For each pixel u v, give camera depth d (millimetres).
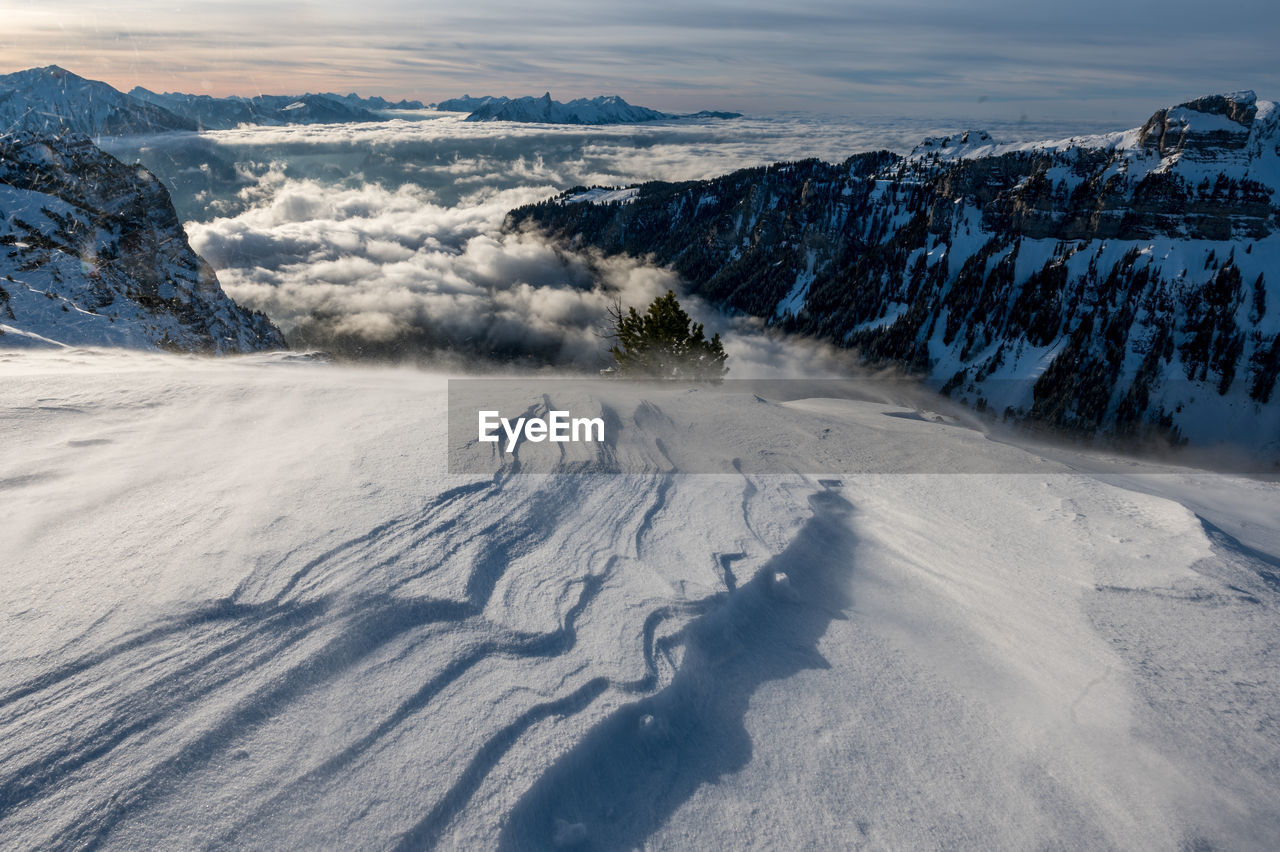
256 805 3086
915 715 4312
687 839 3357
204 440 7789
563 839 3268
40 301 30109
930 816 3510
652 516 6684
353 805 3143
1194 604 5438
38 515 5570
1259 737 3996
